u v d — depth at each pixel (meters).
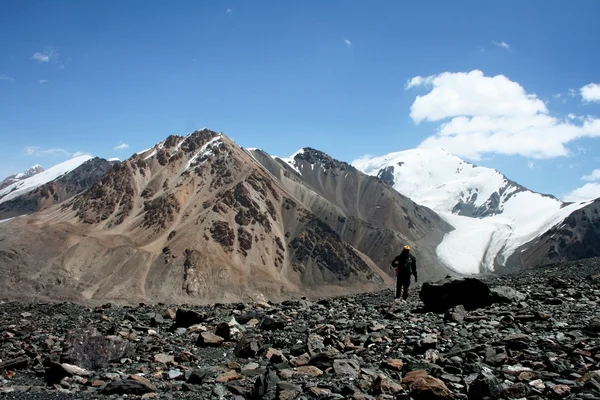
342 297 30.03
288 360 14.38
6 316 24.36
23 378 13.52
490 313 18.33
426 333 15.95
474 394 10.01
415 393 10.47
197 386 12.18
